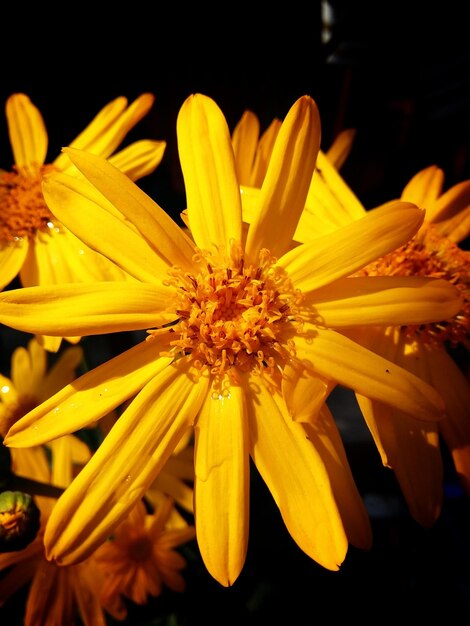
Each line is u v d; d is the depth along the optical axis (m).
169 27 0.14
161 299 0.08
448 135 0.14
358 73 0.15
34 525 0.09
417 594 0.12
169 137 0.14
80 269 0.10
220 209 0.08
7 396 0.12
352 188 0.14
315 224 0.09
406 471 0.09
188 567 0.12
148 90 0.15
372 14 0.14
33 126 0.11
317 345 0.08
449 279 0.10
